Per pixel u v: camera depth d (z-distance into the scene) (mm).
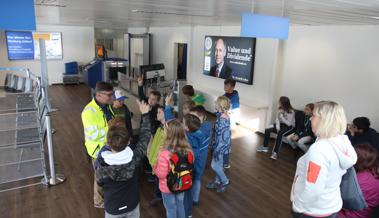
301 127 5230
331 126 1631
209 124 3371
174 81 6906
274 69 6199
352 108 4965
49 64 11867
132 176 2277
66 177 4371
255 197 4008
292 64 6000
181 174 2680
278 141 5289
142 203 3746
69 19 6781
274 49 6160
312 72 5602
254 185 4344
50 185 4113
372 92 4645
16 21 1853
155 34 11375
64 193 3945
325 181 1635
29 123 4551
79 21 7789
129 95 6098
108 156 2168
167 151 2652
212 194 4035
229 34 7391
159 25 9281
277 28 3002
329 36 5223
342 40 5012
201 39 8516
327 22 4621
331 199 1714
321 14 3469
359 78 4812
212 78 8273
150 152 3367
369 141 3992
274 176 4660
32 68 11570
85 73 9914
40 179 4277
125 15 5199
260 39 6508
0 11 1800
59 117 7527
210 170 4762
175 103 6824
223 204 3803
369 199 2119
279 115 5422
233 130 6988
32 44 11336
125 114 3779
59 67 12086
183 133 2715
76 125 6918
